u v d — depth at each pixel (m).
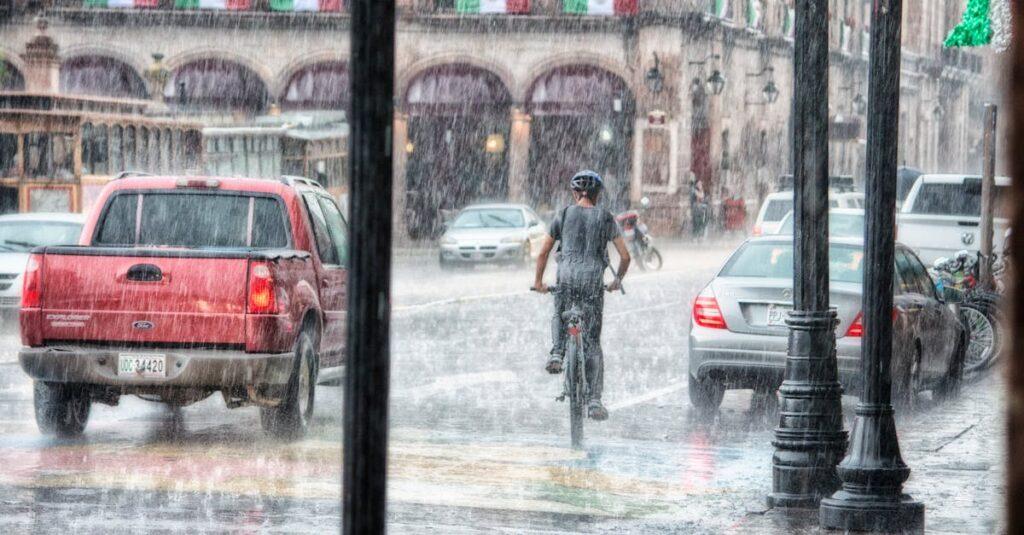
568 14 132.00
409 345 46.62
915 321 33.56
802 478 21.02
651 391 36.38
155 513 20.00
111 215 29.58
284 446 26.94
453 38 133.25
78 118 73.00
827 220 21.41
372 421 6.44
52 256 27.02
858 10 172.50
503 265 96.38
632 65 132.50
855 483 19.17
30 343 26.98
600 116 133.25
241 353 26.59
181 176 29.72
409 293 71.31
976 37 30.25
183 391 26.92
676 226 132.25
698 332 31.78
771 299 31.22
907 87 193.50
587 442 27.84
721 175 140.38
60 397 27.56
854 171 171.12
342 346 31.16
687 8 131.50
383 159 6.39
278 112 131.50
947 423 32.19
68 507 20.41
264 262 26.80
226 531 18.73
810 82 20.94
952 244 53.06
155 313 26.73
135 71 131.00
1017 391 3.58
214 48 131.00
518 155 133.50
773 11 151.00
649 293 71.69
